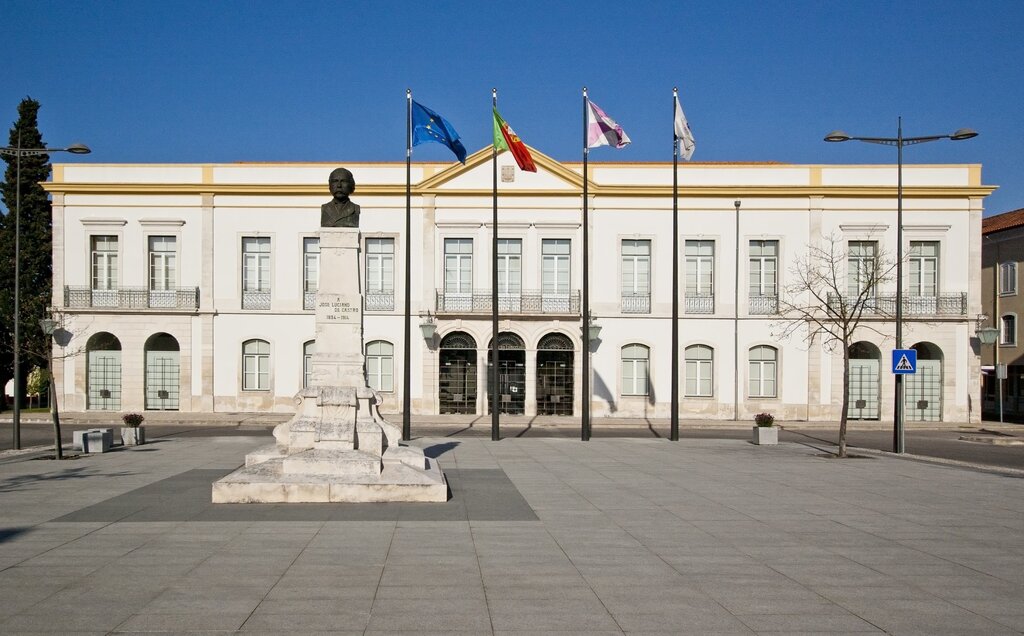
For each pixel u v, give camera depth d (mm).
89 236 35594
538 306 35344
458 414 35344
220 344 35531
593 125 23875
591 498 12867
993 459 21703
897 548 9352
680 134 24375
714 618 6676
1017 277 42031
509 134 24688
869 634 6332
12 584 7508
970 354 35656
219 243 35719
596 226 35719
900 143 23547
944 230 35688
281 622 6457
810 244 35531
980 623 6617
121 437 22438
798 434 29641
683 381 35625
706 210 35719
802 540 9750
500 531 10109
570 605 6988
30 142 42250
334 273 13922
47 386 38844
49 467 16422
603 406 35469
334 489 12016
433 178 35438
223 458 18156
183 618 6535
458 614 6699
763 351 35812
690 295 35750
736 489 14094
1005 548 9391
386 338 35500
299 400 13680
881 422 34875
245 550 8930
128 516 10883
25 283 40219
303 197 35719
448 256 35875
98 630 6234
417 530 10102
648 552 9039
